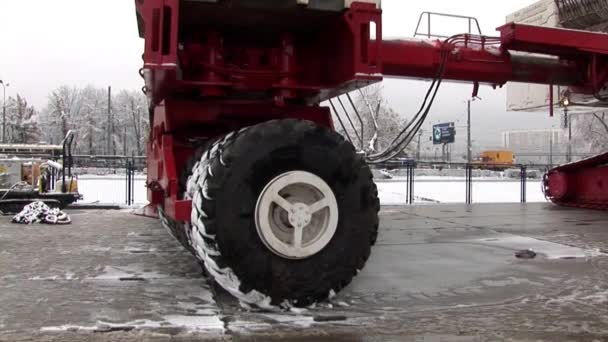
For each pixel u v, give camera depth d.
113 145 79.62
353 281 5.52
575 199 15.05
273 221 4.35
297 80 5.55
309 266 4.37
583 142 45.31
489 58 8.79
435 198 20.41
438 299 4.84
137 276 5.61
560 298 4.92
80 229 9.72
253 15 5.09
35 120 72.00
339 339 3.74
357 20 4.86
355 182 4.57
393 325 4.06
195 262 6.41
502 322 4.17
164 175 5.12
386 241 8.46
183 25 5.43
